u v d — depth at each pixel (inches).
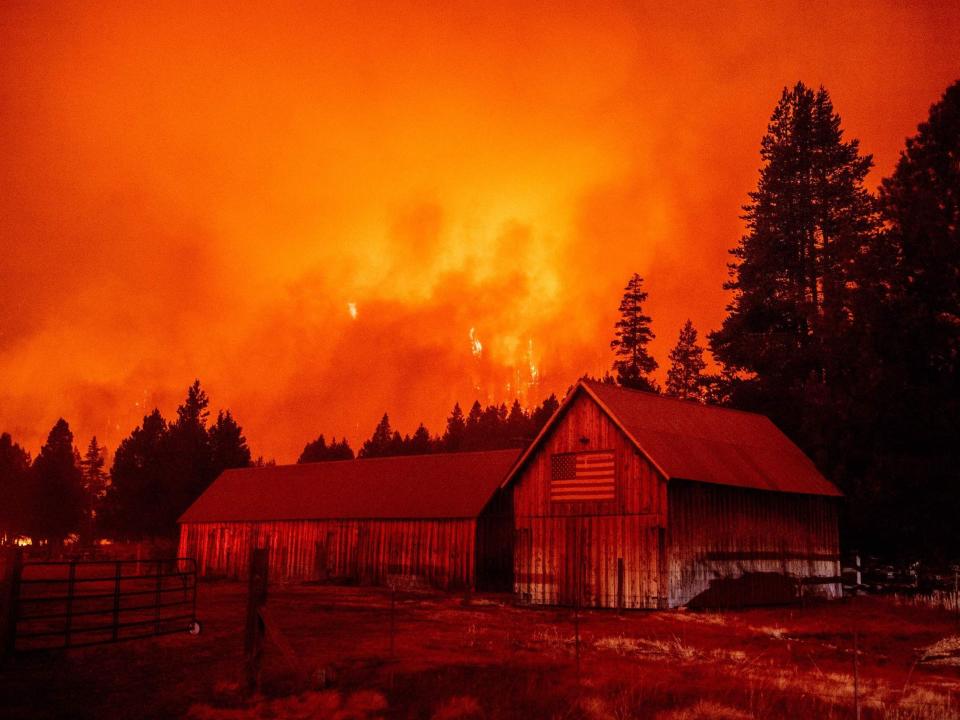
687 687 639.8
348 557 1894.7
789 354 2132.1
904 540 1513.3
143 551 2706.7
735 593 1279.5
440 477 1898.4
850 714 560.4
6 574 649.0
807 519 1449.3
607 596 1253.1
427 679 654.5
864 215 2321.6
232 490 2313.0
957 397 1370.6
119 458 4170.8
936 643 872.3
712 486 1286.9
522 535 1370.6
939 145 1502.2
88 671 652.1
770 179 2442.2
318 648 796.6
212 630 892.6
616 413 1288.1
